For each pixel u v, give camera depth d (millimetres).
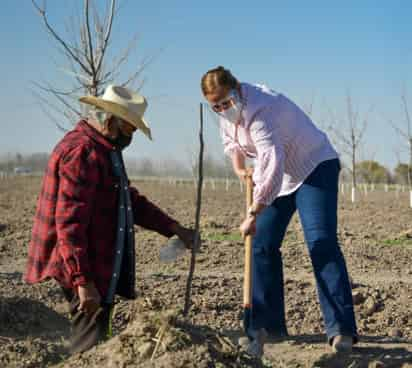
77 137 3934
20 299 5805
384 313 6203
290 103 4617
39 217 3975
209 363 3559
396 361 4625
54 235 3898
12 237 10914
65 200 3795
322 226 4688
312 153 4699
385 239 10641
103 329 4078
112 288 4008
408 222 13406
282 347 5043
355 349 4949
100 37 9953
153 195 25438
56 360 4695
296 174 4723
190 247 4430
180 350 3594
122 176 4047
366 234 11109
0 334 5277
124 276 4141
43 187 3984
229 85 4344
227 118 4477
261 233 4855
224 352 3688
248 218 4520
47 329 5559
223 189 34344
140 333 3691
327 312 4773
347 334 4734
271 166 4340
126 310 5820
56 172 3900
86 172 3838
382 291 6742
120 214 4051
